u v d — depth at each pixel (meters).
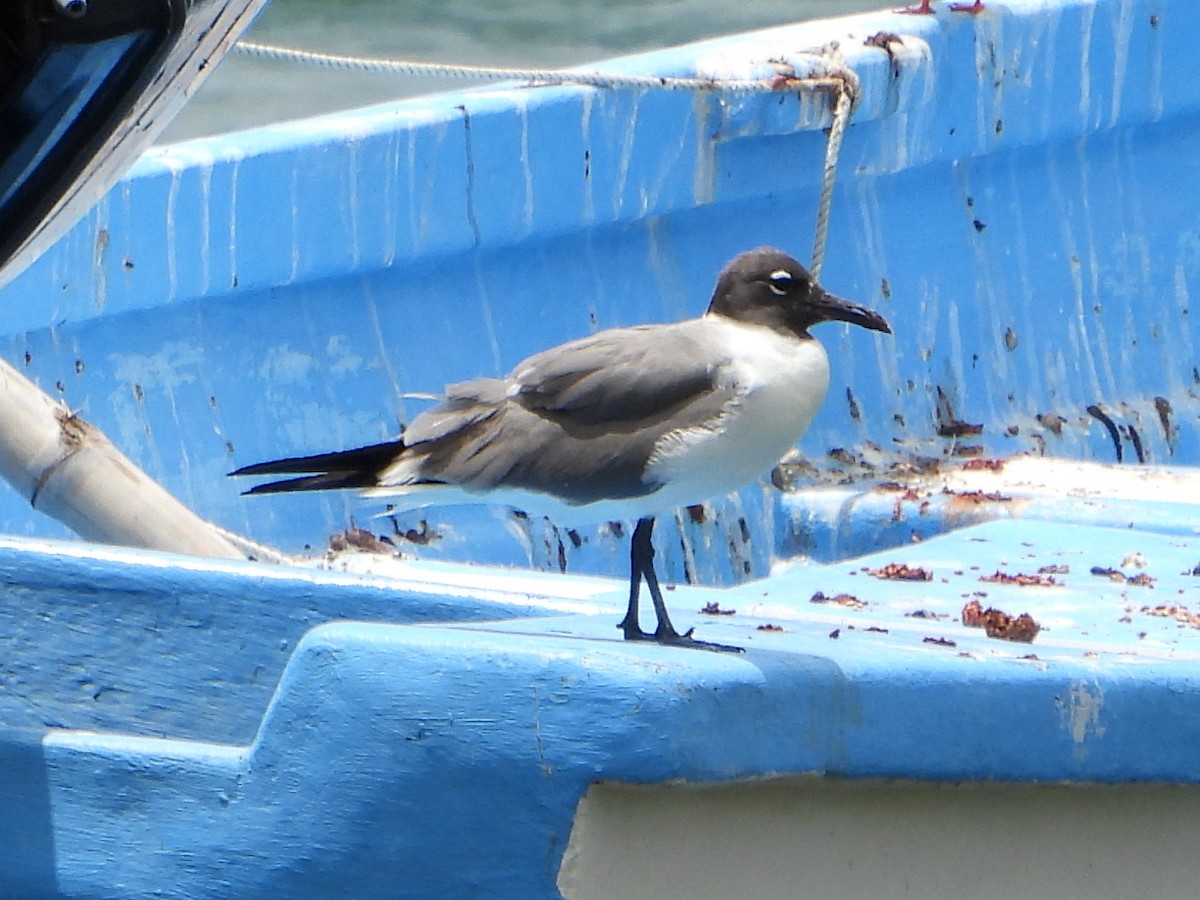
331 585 8.05
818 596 8.58
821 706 6.01
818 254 13.07
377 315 12.66
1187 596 8.84
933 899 6.56
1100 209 15.74
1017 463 13.43
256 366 12.18
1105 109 15.55
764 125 13.43
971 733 6.43
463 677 5.72
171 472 11.77
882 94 13.98
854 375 14.16
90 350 11.60
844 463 13.74
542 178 13.00
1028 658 6.84
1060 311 15.40
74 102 6.79
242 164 11.94
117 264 11.58
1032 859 6.83
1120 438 15.30
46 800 6.18
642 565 6.84
